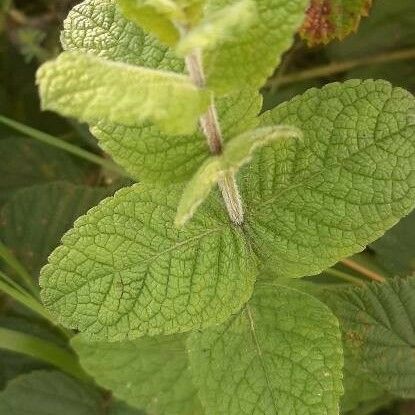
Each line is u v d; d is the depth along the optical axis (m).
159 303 0.11
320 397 0.11
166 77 0.08
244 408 0.11
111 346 0.14
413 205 0.10
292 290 0.12
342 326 0.14
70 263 0.11
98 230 0.11
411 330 0.14
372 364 0.14
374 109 0.10
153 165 0.10
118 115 0.07
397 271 0.15
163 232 0.11
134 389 0.14
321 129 0.10
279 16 0.08
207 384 0.12
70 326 0.11
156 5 0.07
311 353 0.11
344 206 0.11
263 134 0.08
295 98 0.10
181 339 0.14
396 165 0.10
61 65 0.07
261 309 0.12
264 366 0.12
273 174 0.11
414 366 0.14
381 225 0.10
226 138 0.10
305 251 0.11
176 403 0.14
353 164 0.10
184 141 0.09
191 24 0.07
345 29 0.15
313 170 0.11
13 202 0.18
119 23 0.10
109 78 0.07
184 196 0.09
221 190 0.10
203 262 0.11
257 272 0.11
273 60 0.08
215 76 0.08
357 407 0.15
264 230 0.11
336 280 0.15
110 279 0.11
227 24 0.07
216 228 0.11
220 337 0.12
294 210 0.11
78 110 0.07
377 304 0.14
